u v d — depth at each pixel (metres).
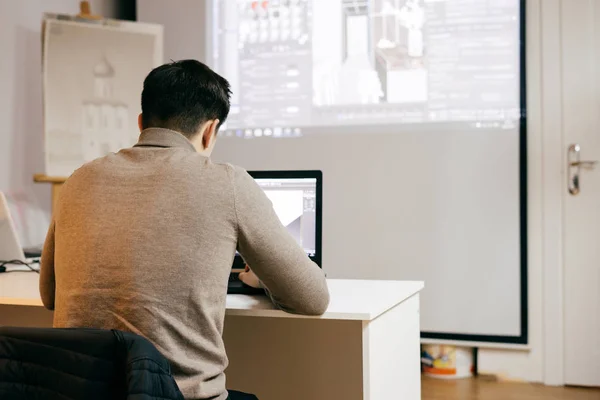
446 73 3.23
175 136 1.24
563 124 3.10
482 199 3.19
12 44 3.09
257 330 1.92
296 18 3.41
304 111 3.40
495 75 3.18
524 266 3.14
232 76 3.50
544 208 3.13
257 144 3.46
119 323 1.12
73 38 3.16
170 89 1.25
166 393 0.95
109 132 3.21
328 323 1.86
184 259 1.12
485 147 3.19
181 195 1.15
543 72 3.12
